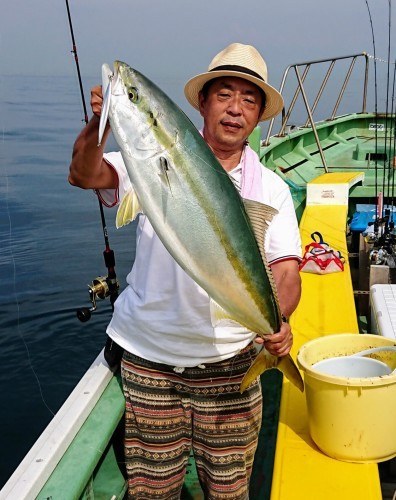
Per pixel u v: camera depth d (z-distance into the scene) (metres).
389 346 2.54
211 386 2.29
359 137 9.41
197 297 2.17
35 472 2.03
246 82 2.21
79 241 10.31
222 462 2.35
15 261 9.09
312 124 6.85
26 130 32.28
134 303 2.29
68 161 20.94
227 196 1.82
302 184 6.84
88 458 2.19
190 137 1.75
